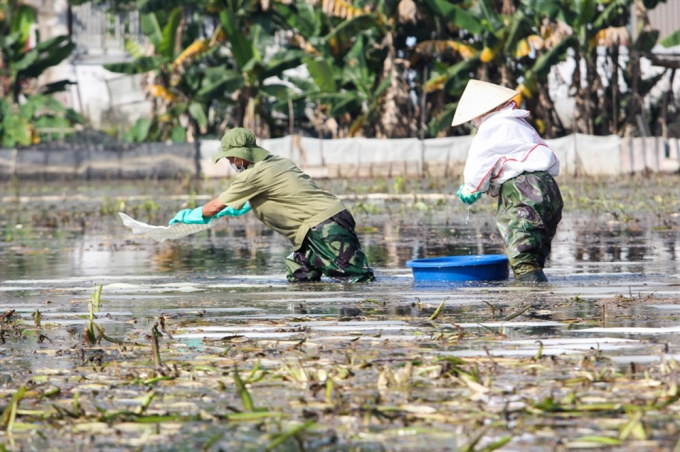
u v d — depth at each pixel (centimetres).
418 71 7938
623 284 1557
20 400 819
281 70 7456
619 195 4344
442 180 6338
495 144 1602
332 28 7594
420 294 1470
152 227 1661
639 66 7331
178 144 7306
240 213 1722
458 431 717
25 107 8062
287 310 1345
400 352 1005
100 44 9681
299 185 1672
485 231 2803
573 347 1015
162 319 1195
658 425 722
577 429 715
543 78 6962
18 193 5406
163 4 7175
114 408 806
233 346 1061
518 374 889
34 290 1648
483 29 7031
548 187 1602
